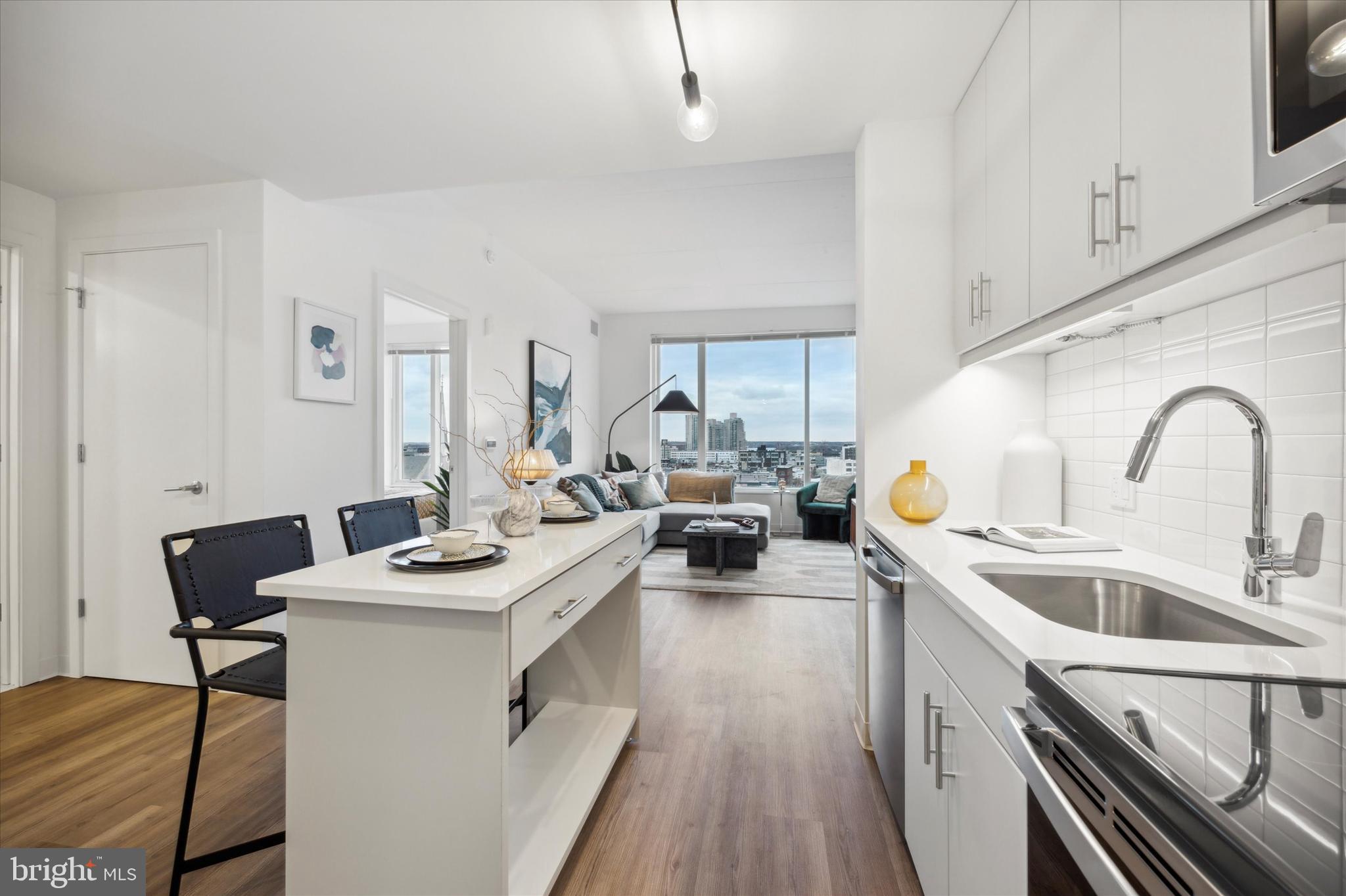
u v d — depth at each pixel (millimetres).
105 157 2508
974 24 1678
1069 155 1278
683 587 4488
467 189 3668
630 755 2150
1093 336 1717
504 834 1190
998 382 2113
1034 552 1508
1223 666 734
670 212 4070
